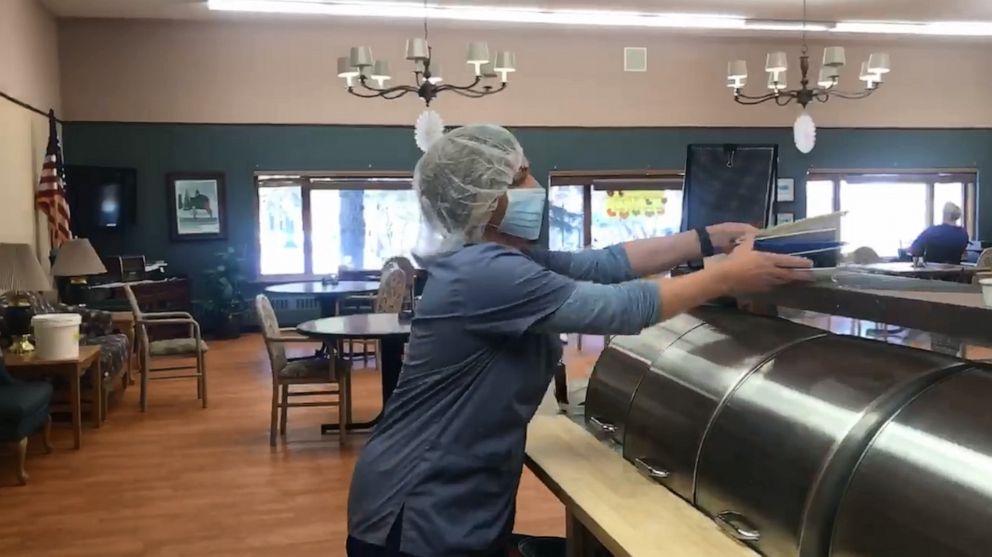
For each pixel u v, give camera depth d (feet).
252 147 31.22
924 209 36.50
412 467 4.76
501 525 4.90
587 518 4.83
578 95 33.19
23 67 24.40
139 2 27.30
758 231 5.52
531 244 5.51
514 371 4.75
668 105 33.91
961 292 4.77
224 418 17.62
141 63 30.22
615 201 34.01
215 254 31.19
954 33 33.40
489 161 4.99
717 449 4.75
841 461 3.89
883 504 3.58
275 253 31.89
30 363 14.88
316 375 15.61
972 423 3.49
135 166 30.48
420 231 5.46
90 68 29.89
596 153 33.58
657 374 5.78
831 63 23.73
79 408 15.39
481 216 5.11
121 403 19.17
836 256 5.78
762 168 8.41
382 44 31.60
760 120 34.60
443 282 4.77
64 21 29.50
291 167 31.50
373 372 22.49
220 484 13.20
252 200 31.35
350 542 4.95
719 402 4.94
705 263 5.70
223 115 30.91
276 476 13.57
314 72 31.32
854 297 4.83
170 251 30.91
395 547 4.71
